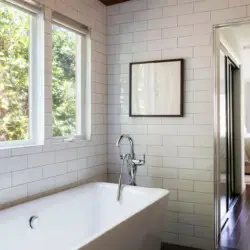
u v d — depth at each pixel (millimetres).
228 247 2939
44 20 2500
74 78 3012
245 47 4645
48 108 2549
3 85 2246
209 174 2904
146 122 3193
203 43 2916
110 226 1838
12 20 2312
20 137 2387
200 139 2938
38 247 2232
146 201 2592
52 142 2688
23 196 2293
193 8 2955
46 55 2521
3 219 1993
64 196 2529
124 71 3303
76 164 2893
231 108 4414
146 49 3178
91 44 3123
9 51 2293
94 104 3182
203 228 2928
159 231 2484
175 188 3051
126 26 3281
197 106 2945
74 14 2859
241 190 4754
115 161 3355
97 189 2910
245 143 6102
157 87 3117
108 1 3262
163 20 3094
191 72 2967
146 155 3188
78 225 2637
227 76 3879
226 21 2822
